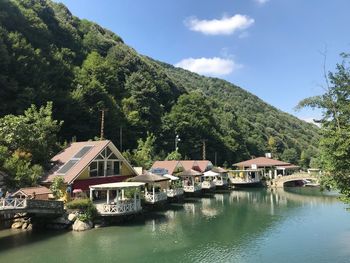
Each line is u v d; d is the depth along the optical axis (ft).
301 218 135.44
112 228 112.16
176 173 208.95
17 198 102.58
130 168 154.61
